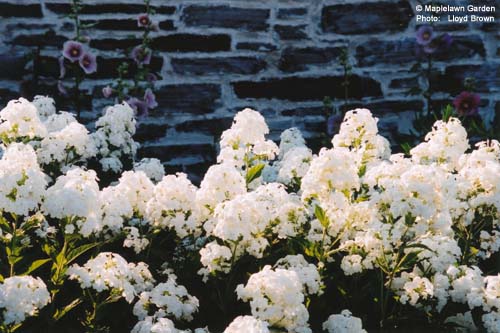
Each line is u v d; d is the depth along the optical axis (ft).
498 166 11.46
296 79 21.18
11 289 9.07
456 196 11.60
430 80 21.12
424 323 10.95
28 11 19.79
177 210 11.32
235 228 10.16
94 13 20.15
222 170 11.23
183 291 10.36
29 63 20.03
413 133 21.62
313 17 20.95
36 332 10.21
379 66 21.52
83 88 20.47
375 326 11.12
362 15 21.16
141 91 20.40
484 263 13.43
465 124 21.94
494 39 21.97
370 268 10.84
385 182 10.32
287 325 9.31
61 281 10.07
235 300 11.17
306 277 10.32
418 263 11.10
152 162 14.66
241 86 21.02
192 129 20.99
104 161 14.53
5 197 9.43
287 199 11.94
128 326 11.03
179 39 20.53
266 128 13.25
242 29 20.74
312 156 13.87
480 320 10.42
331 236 11.82
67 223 9.90
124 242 11.50
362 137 12.76
